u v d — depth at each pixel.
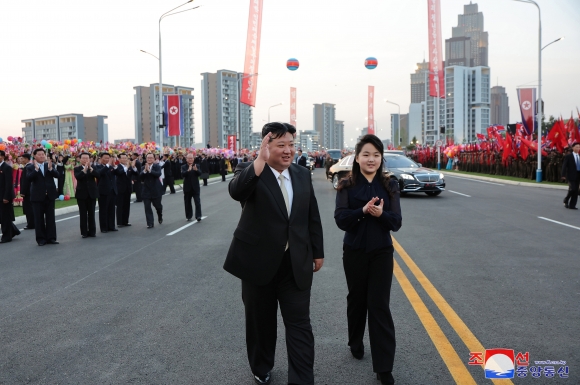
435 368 3.44
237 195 3.05
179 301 5.23
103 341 4.10
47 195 9.20
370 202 3.24
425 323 4.34
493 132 32.72
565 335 4.00
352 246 3.38
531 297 5.07
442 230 9.59
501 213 12.02
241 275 3.12
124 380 3.36
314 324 4.43
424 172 16.56
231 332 4.27
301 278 3.07
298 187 3.17
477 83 181.12
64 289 5.85
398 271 6.30
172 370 3.51
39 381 3.36
